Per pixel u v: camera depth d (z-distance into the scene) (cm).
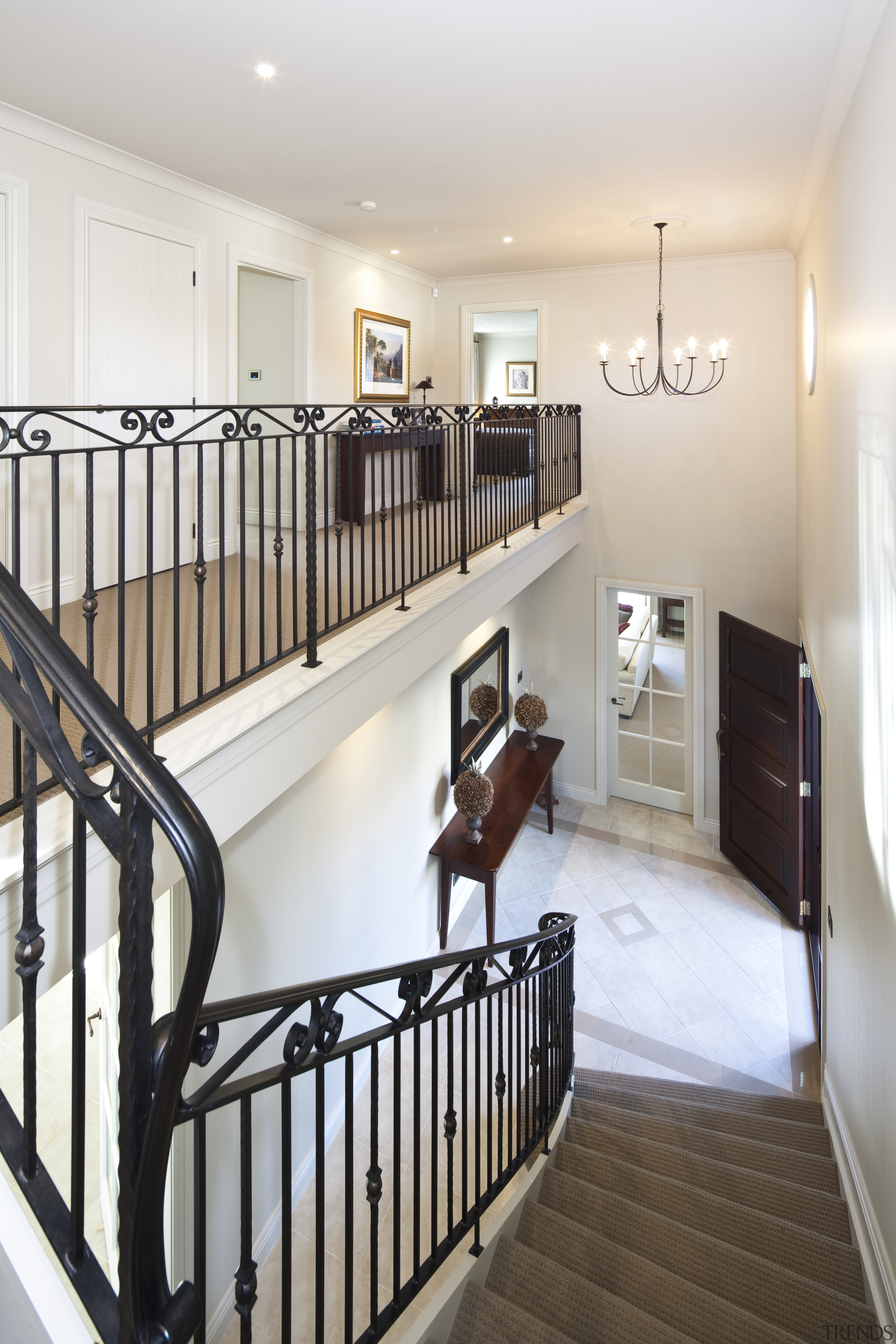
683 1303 244
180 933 318
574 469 751
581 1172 318
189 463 482
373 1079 173
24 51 307
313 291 593
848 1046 346
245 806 261
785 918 629
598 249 648
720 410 707
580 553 789
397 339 714
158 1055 99
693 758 785
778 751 623
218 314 497
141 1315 97
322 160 427
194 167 437
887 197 251
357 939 491
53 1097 443
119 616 212
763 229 584
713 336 698
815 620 484
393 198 498
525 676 841
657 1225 282
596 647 802
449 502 461
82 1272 104
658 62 320
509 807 666
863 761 302
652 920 629
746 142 404
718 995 545
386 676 350
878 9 259
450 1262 256
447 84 337
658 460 738
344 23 288
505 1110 439
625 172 450
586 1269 257
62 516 407
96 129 382
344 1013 471
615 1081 438
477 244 627
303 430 288
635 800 833
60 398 398
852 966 335
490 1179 246
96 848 193
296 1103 413
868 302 287
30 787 112
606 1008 534
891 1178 248
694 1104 403
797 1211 312
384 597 356
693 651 760
